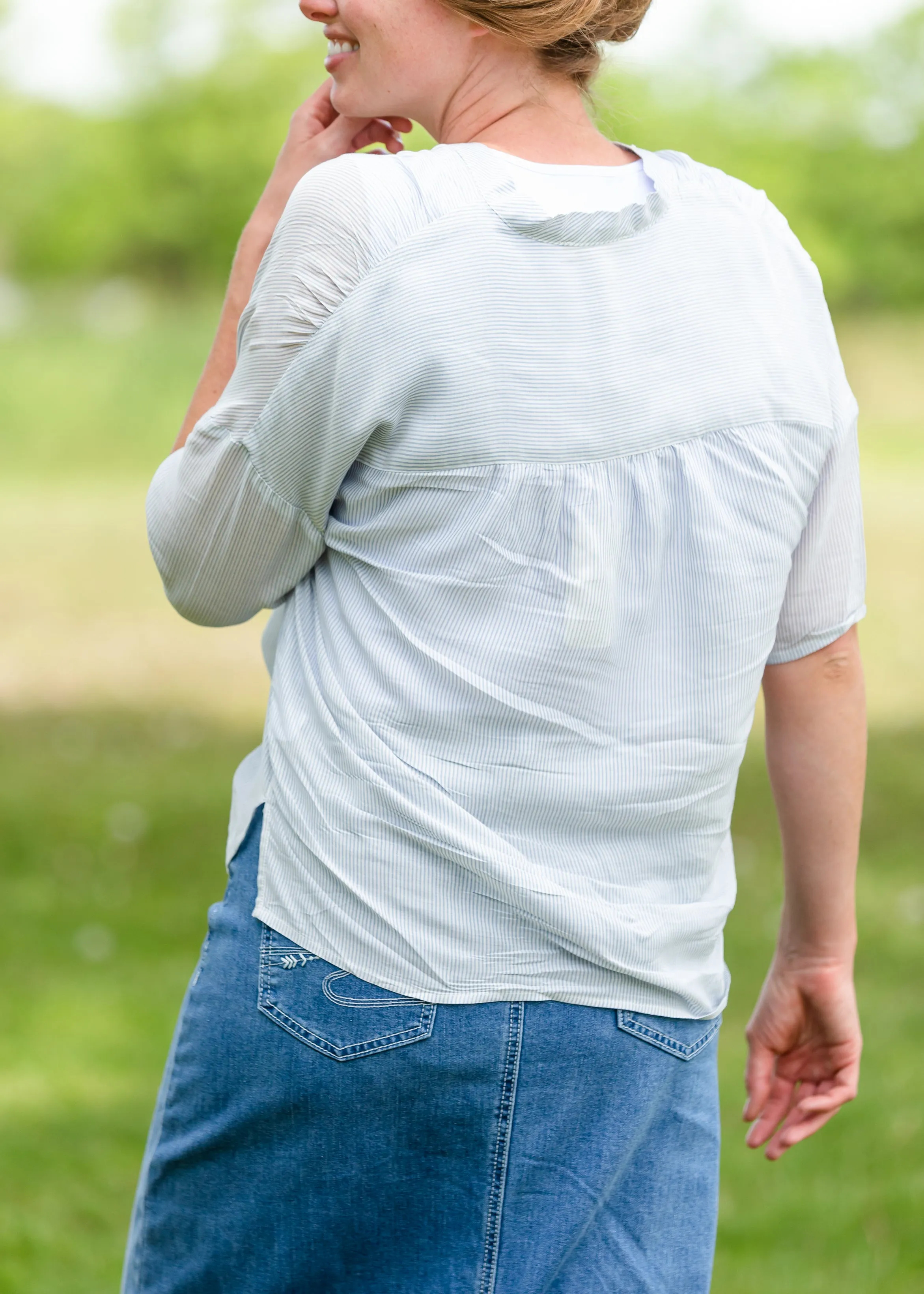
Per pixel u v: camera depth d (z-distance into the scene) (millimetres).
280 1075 4895
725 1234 10883
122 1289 5547
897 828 20953
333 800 4855
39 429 77875
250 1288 5082
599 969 4871
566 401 4676
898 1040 13977
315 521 5004
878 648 33500
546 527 4680
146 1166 5355
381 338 4656
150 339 90062
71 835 20969
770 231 5094
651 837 4988
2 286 131250
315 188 4789
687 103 118812
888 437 76312
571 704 4781
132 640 36250
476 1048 4785
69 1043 14430
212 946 5180
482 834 4766
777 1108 6180
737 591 4848
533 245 4695
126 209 125312
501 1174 4867
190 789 23453
